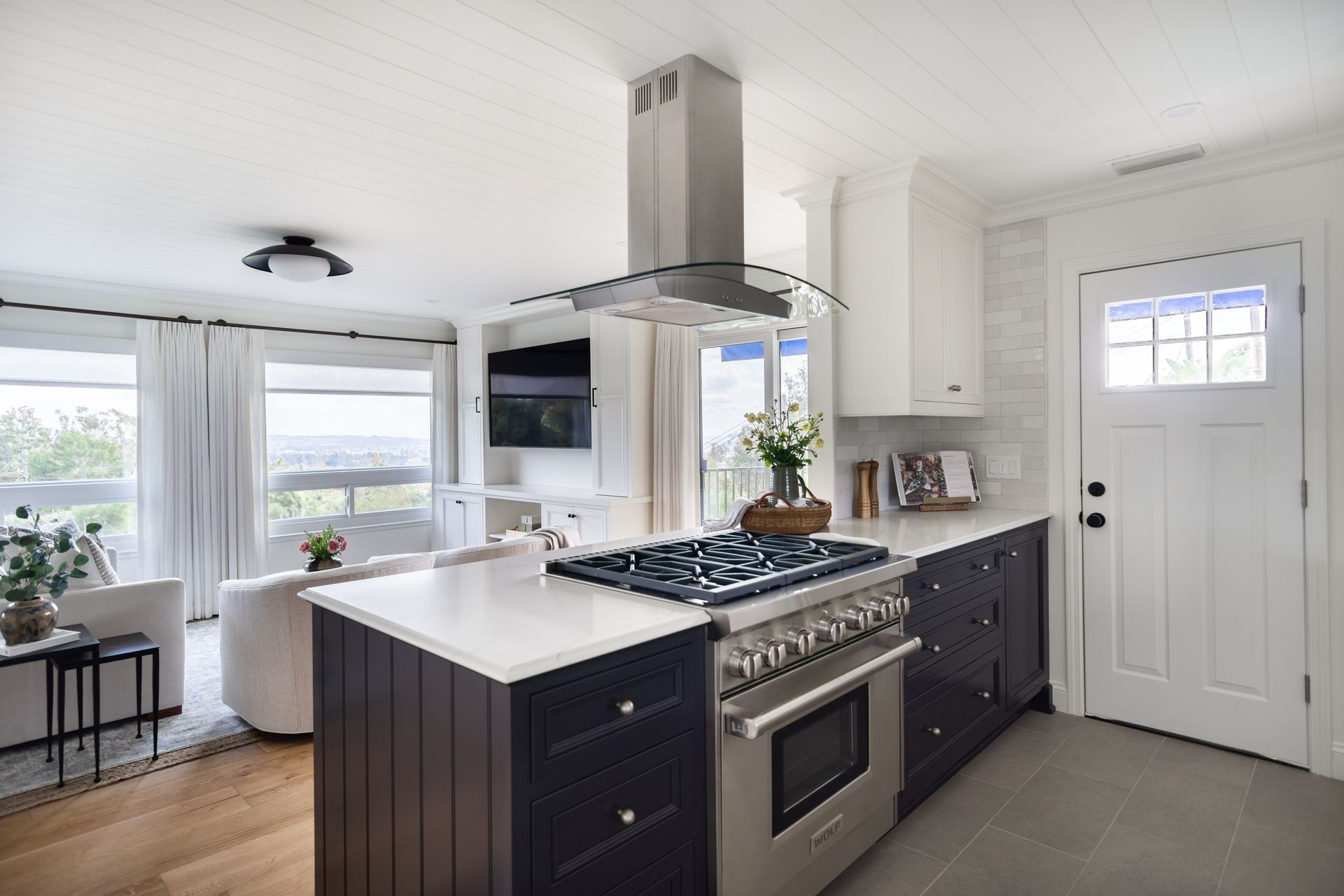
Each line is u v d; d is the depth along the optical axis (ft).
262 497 17.69
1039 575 10.36
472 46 6.27
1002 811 7.72
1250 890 6.34
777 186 9.91
